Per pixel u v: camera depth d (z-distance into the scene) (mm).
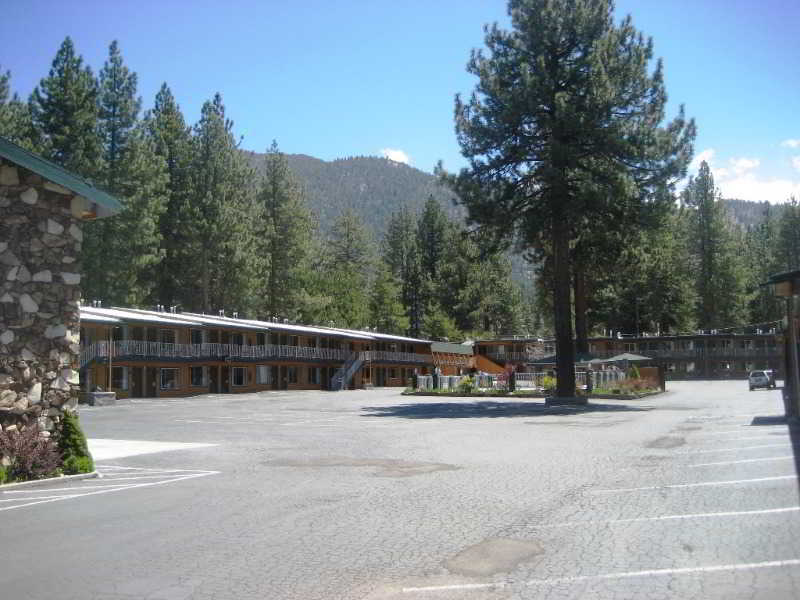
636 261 41344
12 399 12930
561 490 10594
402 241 125438
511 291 115438
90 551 7680
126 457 16094
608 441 17453
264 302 89625
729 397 43688
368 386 77500
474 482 11539
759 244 116062
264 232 88375
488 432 20953
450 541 7738
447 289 111062
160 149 74688
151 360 53062
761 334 92062
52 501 10828
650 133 33125
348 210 122000
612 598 5801
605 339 93375
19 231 13305
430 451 16188
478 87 36750
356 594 6082
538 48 35500
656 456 14234
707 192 98688
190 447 18047
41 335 13453
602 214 36156
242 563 7086
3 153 12875
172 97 77562
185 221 71562
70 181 13688
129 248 62688
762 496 9617
